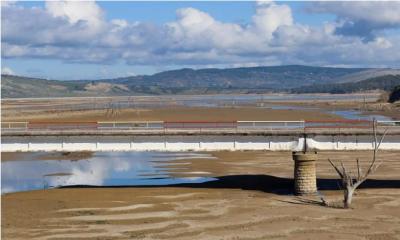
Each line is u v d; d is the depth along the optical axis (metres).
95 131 53.69
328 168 65.06
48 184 58.72
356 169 64.19
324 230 38.59
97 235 37.94
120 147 53.97
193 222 41.19
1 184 58.78
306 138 53.19
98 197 50.78
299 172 51.53
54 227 40.22
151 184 57.84
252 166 68.06
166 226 40.12
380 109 179.25
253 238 36.72
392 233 37.81
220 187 55.50
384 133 51.00
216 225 40.19
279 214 43.34
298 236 37.12
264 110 174.75
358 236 37.09
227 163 71.06
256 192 52.84
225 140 53.81
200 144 53.88
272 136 53.41
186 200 49.09
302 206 46.34
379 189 52.97
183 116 147.75
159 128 54.28
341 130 53.28
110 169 68.81
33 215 43.91
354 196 49.97
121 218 42.69
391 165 66.75
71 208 46.28
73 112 167.00
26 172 66.69
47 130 54.22
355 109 182.88
